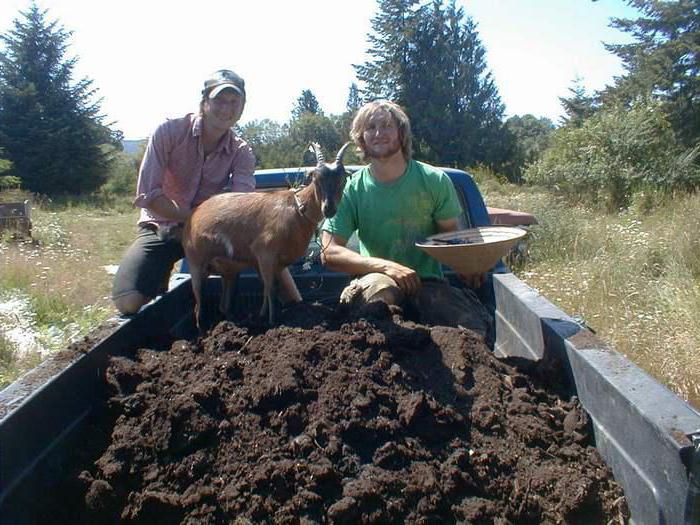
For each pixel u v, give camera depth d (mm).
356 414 2617
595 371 2621
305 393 2701
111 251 15609
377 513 2305
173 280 4535
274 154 26422
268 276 3602
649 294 7594
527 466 2494
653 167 17969
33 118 36375
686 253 8992
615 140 18672
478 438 2605
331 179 3484
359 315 3338
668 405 2182
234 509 2367
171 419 2574
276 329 3135
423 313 4027
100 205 33219
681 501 1902
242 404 2688
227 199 3799
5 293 9016
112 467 2441
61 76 38031
